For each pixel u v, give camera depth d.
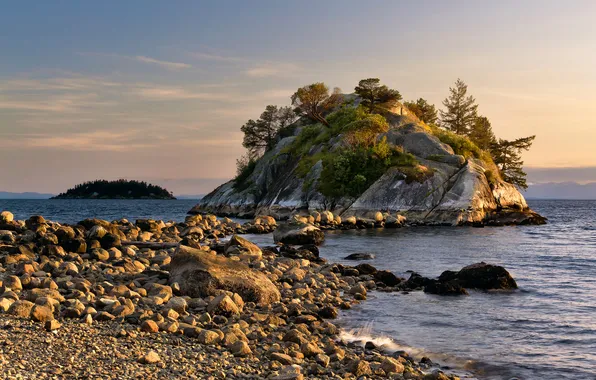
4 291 16.92
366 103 123.31
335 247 45.38
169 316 15.65
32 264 22.11
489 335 16.61
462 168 85.56
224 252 32.75
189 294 19.16
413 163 89.44
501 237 56.88
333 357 13.29
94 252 27.12
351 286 24.52
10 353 10.79
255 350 13.10
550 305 20.97
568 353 14.81
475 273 24.92
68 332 12.97
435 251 42.12
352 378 11.80
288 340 14.48
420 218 80.00
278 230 48.78
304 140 116.50
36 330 12.86
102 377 9.83
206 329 14.75
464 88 132.75
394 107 125.12
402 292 23.45
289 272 25.55
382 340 15.89
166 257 27.83
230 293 18.42
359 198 86.00
